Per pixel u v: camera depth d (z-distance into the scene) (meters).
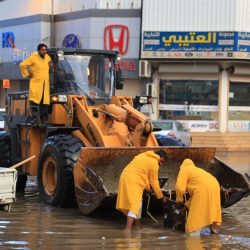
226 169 9.61
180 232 7.98
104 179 8.93
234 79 26.98
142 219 8.95
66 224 8.33
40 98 10.39
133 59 26.94
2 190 8.82
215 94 27.02
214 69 26.53
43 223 8.37
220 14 25.81
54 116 10.21
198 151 9.47
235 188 9.41
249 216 9.49
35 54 10.45
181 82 27.17
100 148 8.71
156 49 26.36
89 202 8.58
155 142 9.55
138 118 9.30
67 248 6.88
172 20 26.23
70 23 28.00
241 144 25.98
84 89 10.74
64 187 9.38
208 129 27.11
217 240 7.53
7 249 6.79
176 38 26.19
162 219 8.97
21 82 30.53
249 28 25.98
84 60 10.90
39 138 10.91
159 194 8.21
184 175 7.92
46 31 28.80
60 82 10.45
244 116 27.48
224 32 25.78
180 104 27.22
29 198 10.85
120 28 26.91
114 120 9.71
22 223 8.34
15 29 30.45
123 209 8.09
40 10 28.80
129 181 8.05
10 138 11.88
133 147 8.97
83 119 9.79
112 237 7.54
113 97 10.40
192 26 26.08
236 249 7.04
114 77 11.16
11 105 12.58
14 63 30.45
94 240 7.34
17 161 11.47
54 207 9.72
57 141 9.56
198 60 26.19
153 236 7.66
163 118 27.30
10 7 30.95
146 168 8.09
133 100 10.84
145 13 26.41
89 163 8.78
